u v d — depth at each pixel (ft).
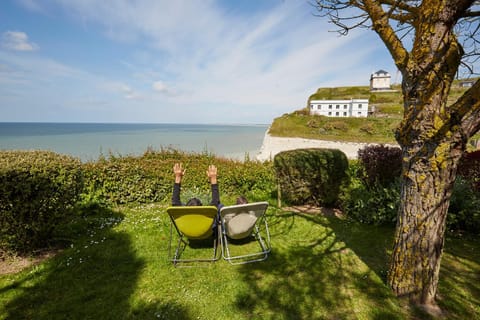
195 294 7.78
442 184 6.40
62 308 7.12
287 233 12.81
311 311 7.04
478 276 8.64
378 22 7.00
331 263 9.66
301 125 129.80
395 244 7.57
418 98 6.44
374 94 201.36
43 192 9.62
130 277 8.69
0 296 7.59
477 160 16.84
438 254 6.84
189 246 11.32
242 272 9.09
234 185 20.79
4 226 9.14
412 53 6.63
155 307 7.20
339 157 16.42
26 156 10.06
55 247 10.98
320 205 17.37
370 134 110.93
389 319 6.65
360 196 15.30
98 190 16.83
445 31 5.94
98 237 12.03
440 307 7.00
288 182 17.17
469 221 12.37
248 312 7.02
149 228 13.25
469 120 5.91
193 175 20.20
